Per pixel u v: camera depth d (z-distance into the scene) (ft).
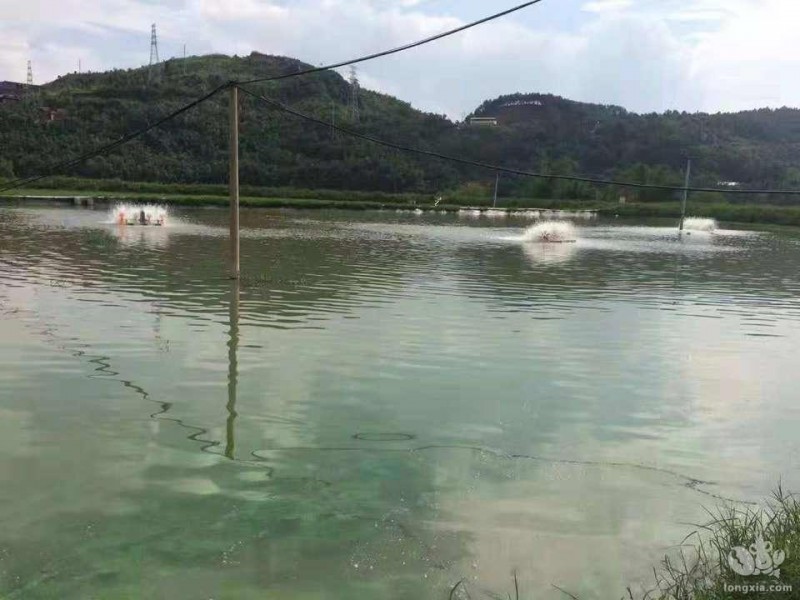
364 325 30.12
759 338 30.73
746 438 18.15
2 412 18.19
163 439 16.74
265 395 20.16
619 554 12.33
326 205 183.52
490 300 38.50
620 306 38.32
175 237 71.36
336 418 18.54
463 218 154.30
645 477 15.52
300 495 14.16
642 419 19.35
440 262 57.93
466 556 12.17
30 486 14.16
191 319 30.07
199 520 13.07
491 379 22.65
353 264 53.93
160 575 11.32
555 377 23.17
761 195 212.43
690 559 12.15
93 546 12.09
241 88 41.68
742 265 64.80
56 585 10.96
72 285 38.19
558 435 17.93
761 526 12.79
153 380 21.25
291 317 31.30
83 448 16.08
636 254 73.20
